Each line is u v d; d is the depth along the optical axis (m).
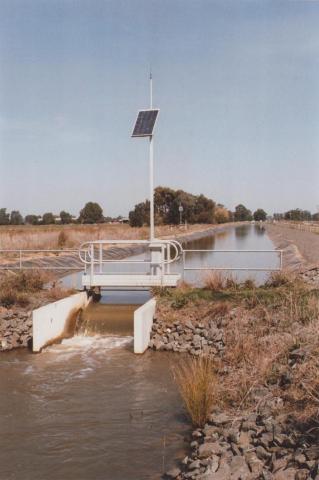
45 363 12.02
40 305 15.52
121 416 8.98
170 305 14.69
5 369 11.59
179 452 7.69
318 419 7.23
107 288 17.72
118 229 53.38
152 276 15.91
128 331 14.68
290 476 6.03
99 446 7.91
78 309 15.30
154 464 7.36
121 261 16.39
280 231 74.88
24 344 13.37
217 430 7.86
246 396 8.81
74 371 11.42
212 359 11.73
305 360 9.51
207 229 83.25
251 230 97.94
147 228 58.12
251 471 6.45
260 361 10.20
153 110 16.62
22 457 7.61
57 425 8.65
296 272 17.31
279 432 7.25
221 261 31.73
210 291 15.75
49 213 95.12
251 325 13.04
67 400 9.73
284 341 10.97
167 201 84.38
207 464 6.80
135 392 10.10
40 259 25.97
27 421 8.80
